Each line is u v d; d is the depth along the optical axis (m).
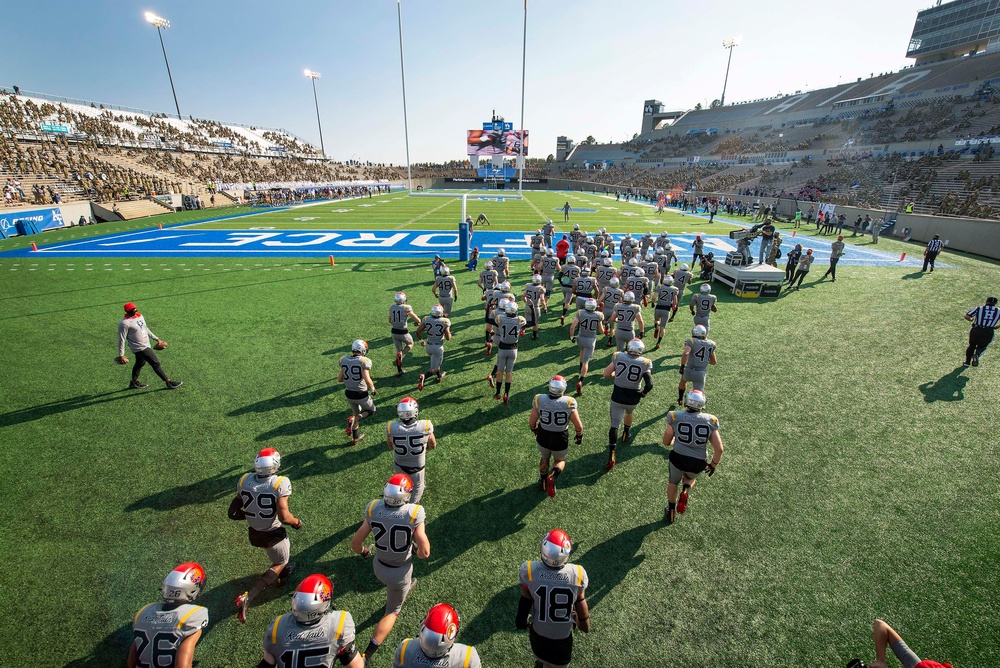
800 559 4.21
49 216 26.20
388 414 6.61
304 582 2.52
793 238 24.02
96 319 10.46
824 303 12.16
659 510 4.81
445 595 3.85
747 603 3.79
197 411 6.61
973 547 4.34
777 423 6.45
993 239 18.45
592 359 8.66
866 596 3.85
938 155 36.53
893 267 16.53
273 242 21.84
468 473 5.36
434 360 7.35
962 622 3.62
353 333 9.73
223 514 4.71
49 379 7.54
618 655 3.39
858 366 8.29
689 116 90.88
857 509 4.82
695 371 6.54
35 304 11.55
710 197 39.41
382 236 24.19
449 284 10.17
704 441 4.20
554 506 4.85
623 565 4.13
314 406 6.78
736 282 12.89
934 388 7.47
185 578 2.61
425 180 88.06
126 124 51.81
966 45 57.59
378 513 3.27
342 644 2.50
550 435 4.69
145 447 5.77
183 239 22.55
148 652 2.54
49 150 35.44
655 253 12.83
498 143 72.12
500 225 29.58
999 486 5.18
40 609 3.69
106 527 4.52
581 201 51.22
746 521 4.65
